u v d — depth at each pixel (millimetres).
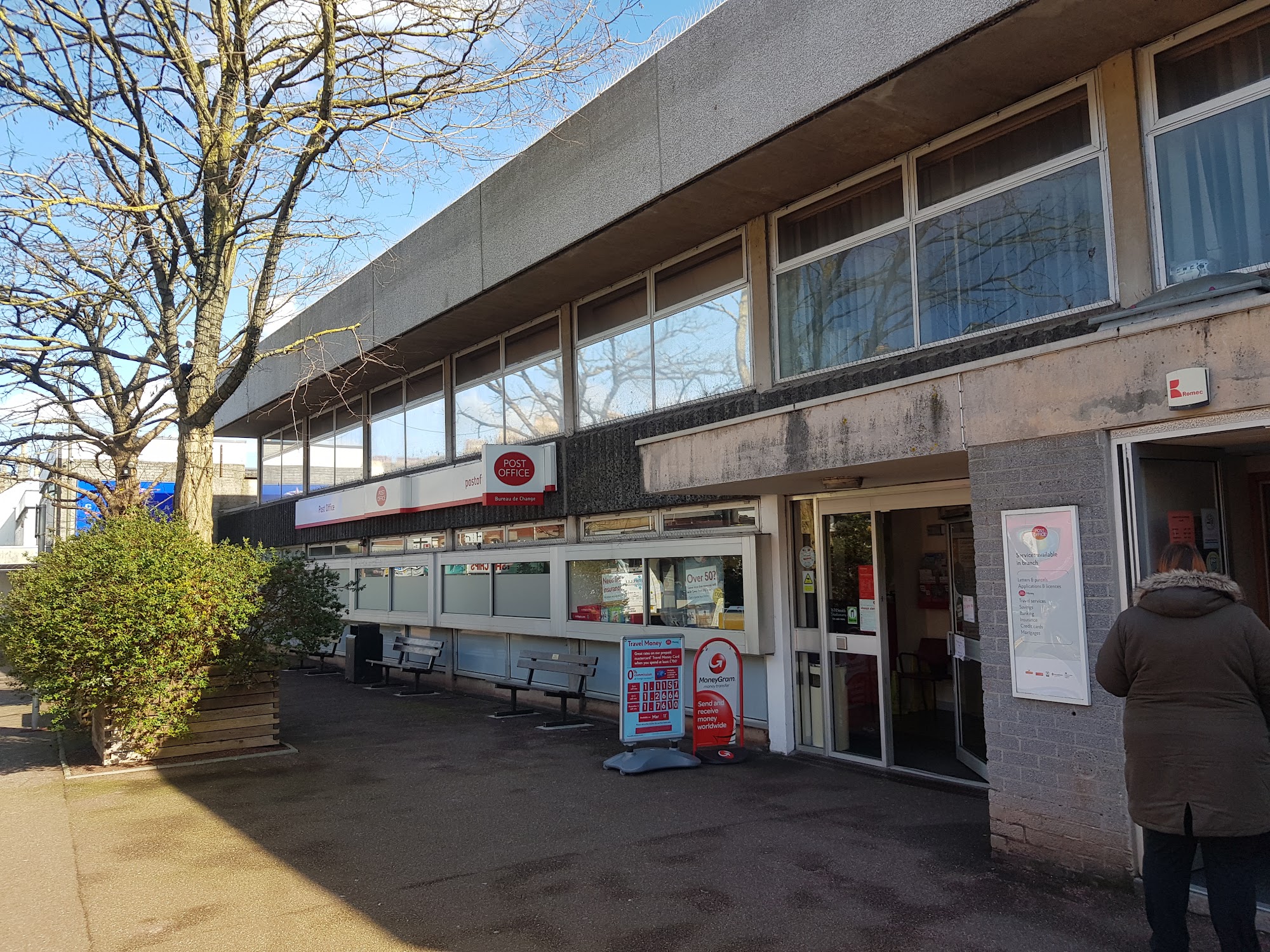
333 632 10234
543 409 12398
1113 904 4777
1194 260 5840
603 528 11328
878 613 8219
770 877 5473
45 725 12672
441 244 12281
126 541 9062
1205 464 5238
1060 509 5105
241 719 9797
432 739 10375
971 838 6078
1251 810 3549
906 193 7707
